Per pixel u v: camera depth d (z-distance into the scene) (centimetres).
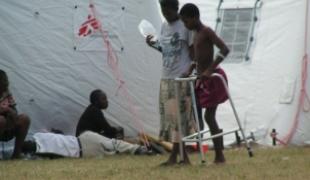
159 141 3919
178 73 2986
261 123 4481
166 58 3014
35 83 4184
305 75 4469
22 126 3769
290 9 4656
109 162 3422
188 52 3003
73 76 4209
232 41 4744
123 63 4238
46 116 4209
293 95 4466
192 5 2906
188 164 3008
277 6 4712
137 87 4256
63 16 4175
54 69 4191
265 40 4672
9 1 4128
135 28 4209
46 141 3812
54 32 4172
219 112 4559
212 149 4144
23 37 4150
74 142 3850
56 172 2945
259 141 4438
